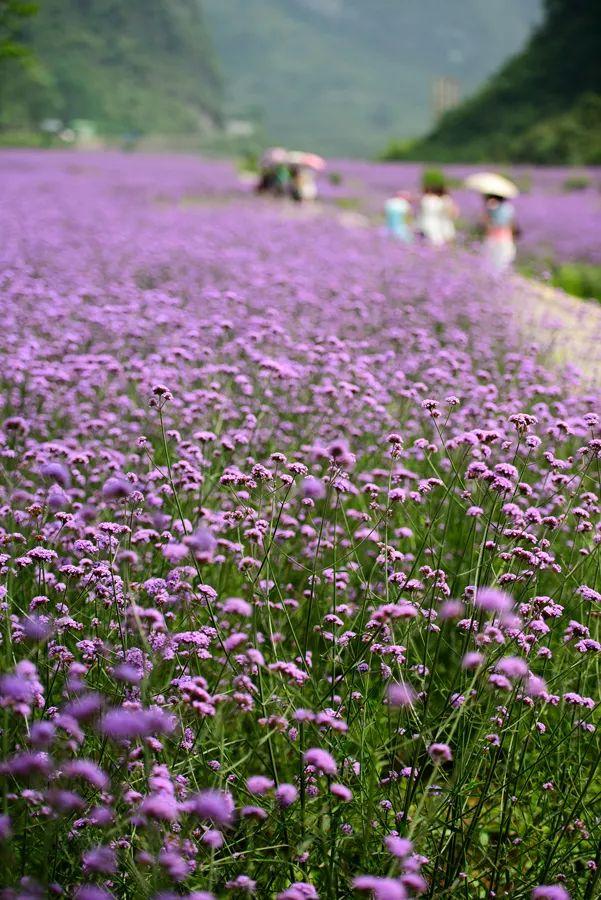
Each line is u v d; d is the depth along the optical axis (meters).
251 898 2.67
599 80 65.31
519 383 6.98
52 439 5.62
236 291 10.36
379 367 7.28
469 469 3.50
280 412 6.38
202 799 2.30
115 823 2.61
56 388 6.12
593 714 3.55
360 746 3.09
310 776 3.04
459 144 67.31
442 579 3.55
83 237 14.83
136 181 36.19
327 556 4.51
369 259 14.62
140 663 2.96
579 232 23.12
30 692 2.48
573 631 3.31
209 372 6.14
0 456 4.62
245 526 4.39
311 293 10.43
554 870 2.93
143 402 6.43
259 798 2.91
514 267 17.41
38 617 3.27
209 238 16.55
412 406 6.59
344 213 28.25
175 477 4.75
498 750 2.96
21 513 4.07
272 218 21.88
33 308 8.51
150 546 4.14
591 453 4.12
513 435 5.75
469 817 3.23
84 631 3.51
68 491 4.65
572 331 9.63
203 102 185.00
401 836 2.82
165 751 2.83
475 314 10.20
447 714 3.20
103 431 5.66
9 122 109.62
